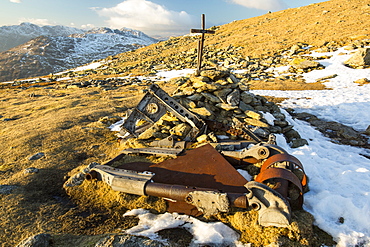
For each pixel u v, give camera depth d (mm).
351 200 4551
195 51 57562
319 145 8461
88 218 4707
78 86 33062
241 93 9031
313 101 15961
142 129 8539
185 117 7539
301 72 29281
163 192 4758
